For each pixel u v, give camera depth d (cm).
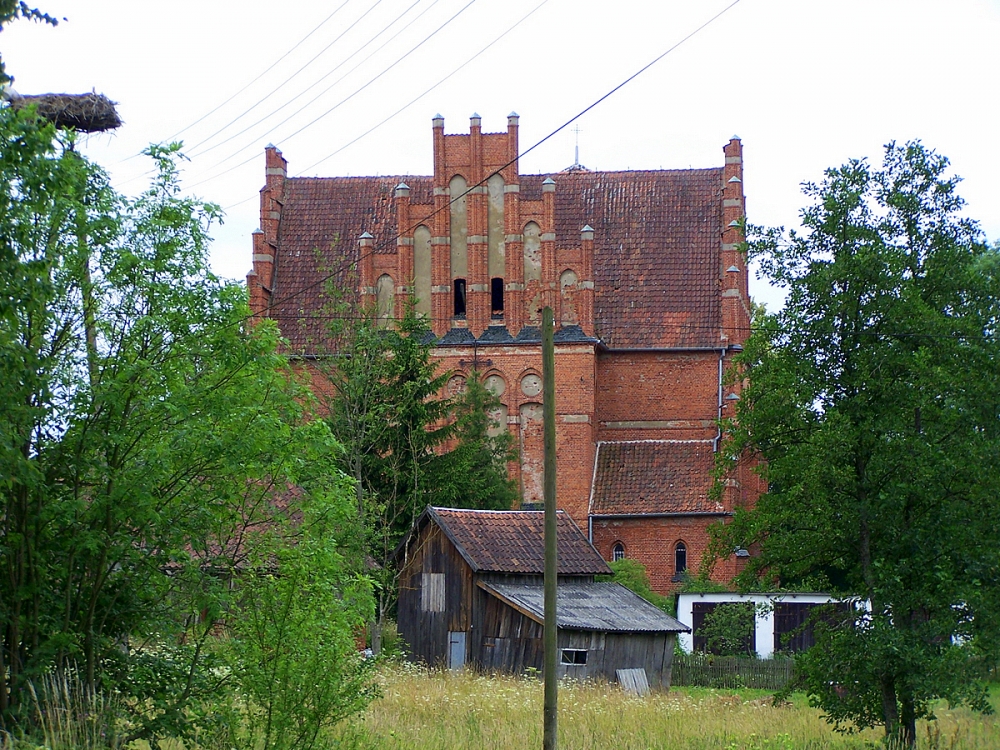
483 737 2462
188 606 1928
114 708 1884
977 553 2561
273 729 1820
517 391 5822
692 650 5278
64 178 1653
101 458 1895
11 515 1878
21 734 1719
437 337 5847
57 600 1927
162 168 1986
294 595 1830
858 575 2702
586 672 4103
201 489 1950
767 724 2827
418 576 4397
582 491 5825
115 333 1933
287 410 2030
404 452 4891
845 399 2680
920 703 2612
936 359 2619
